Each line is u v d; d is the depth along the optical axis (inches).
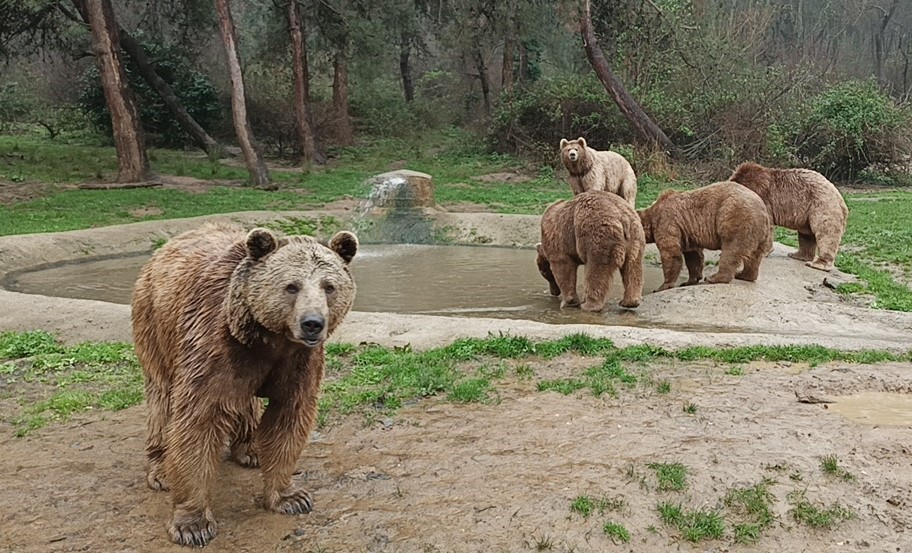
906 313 379.6
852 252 557.9
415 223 684.7
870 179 1109.1
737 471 195.5
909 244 578.6
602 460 202.2
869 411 244.2
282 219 679.7
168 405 178.5
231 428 161.3
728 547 162.9
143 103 1283.2
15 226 652.1
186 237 181.5
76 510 174.2
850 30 2374.5
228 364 153.6
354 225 691.4
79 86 1535.4
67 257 558.3
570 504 177.9
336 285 150.3
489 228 677.3
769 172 502.6
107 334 325.1
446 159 1246.3
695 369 283.1
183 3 1278.3
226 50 932.6
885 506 179.6
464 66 1656.0
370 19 1229.1
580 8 1051.3
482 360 292.8
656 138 1066.1
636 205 831.7
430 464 200.4
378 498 181.8
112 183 898.7
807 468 197.6
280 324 147.8
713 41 1182.3
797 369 286.2
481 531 166.9
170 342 165.2
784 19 2062.0
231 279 152.7
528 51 1622.8
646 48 1173.7
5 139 1325.0
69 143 1309.1
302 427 169.3
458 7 1304.1
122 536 163.3
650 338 319.0
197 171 1036.5
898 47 2352.4
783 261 500.4
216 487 186.9
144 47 1290.6
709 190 440.1
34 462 200.1
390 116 1498.5
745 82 1114.1
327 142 1320.1
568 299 415.8
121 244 593.3
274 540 163.0
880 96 1080.2
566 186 1011.3
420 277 500.7
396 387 257.0
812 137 1065.5
